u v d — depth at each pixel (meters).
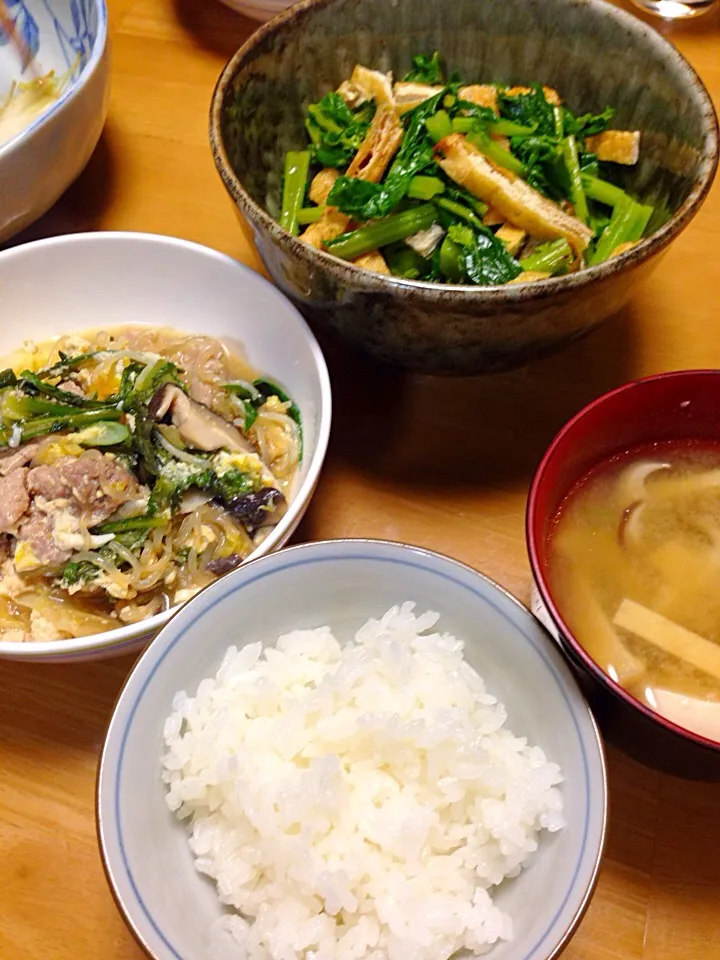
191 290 0.33
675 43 0.43
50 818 0.25
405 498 0.30
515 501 0.30
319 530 0.30
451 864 0.22
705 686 0.23
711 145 0.28
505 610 0.23
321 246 0.31
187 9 0.46
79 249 0.32
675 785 0.25
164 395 0.30
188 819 0.23
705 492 0.26
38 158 0.32
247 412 0.31
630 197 0.33
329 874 0.21
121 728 0.22
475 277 0.30
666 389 0.25
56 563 0.27
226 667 0.24
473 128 0.33
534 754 0.23
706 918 0.23
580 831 0.21
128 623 0.27
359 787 0.23
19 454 0.28
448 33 0.35
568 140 0.33
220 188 0.39
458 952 0.21
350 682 0.24
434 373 0.30
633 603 0.25
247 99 0.32
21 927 0.23
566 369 0.33
